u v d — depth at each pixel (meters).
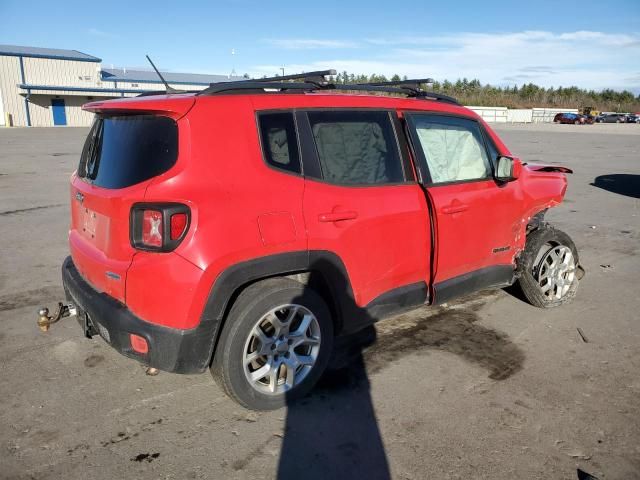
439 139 3.89
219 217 2.70
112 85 51.09
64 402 3.19
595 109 76.81
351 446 2.80
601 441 2.85
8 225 7.89
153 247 2.65
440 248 3.74
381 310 3.49
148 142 2.79
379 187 3.42
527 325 4.39
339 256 3.16
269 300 2.90
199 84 56.91
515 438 2.87
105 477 2.55
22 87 44.62
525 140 28.80
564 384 3.45
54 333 4.15
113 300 2.87
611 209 9.76
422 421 3.02
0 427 2.93
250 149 2.88
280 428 2.95
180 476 2.56
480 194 4.00
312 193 3.06
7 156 18.48
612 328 4.36
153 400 3.22
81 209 3.34
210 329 2.74
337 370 3.61
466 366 3.68
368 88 3.67
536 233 4.64
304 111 3.17
